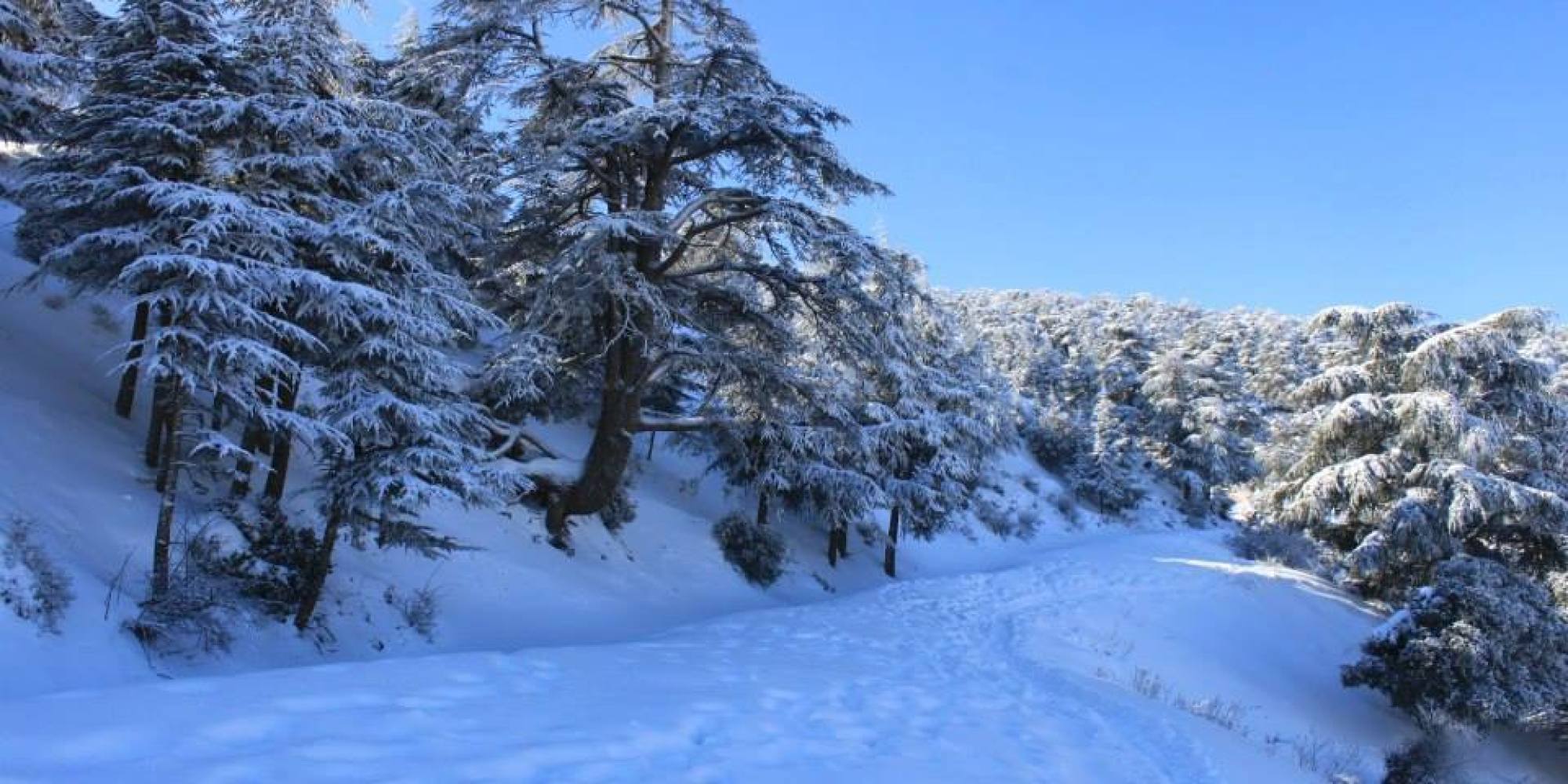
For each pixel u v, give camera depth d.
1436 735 13.60
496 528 15.56
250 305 8.39
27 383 11.33
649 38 16.38
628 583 16.94
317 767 3.88
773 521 25.73
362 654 9.88
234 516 10.15
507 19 14.81
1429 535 20.42
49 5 11.94
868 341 16.09
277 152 9.66
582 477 16.70
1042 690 9.63
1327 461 23.77
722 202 16.33
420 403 9.75
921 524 25.38
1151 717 8.68
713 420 17.94
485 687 5.94
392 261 10.14
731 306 17.16
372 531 10.77
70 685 6.12
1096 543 35.66
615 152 15.62
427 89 14.95
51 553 7.48
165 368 7.55
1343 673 15.93
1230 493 52.22
